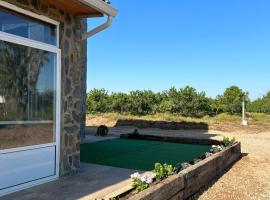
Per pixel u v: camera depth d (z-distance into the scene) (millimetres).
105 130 14312
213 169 7297
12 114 5402
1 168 5133
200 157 7844
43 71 5988
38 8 5727
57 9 6168
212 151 8461
